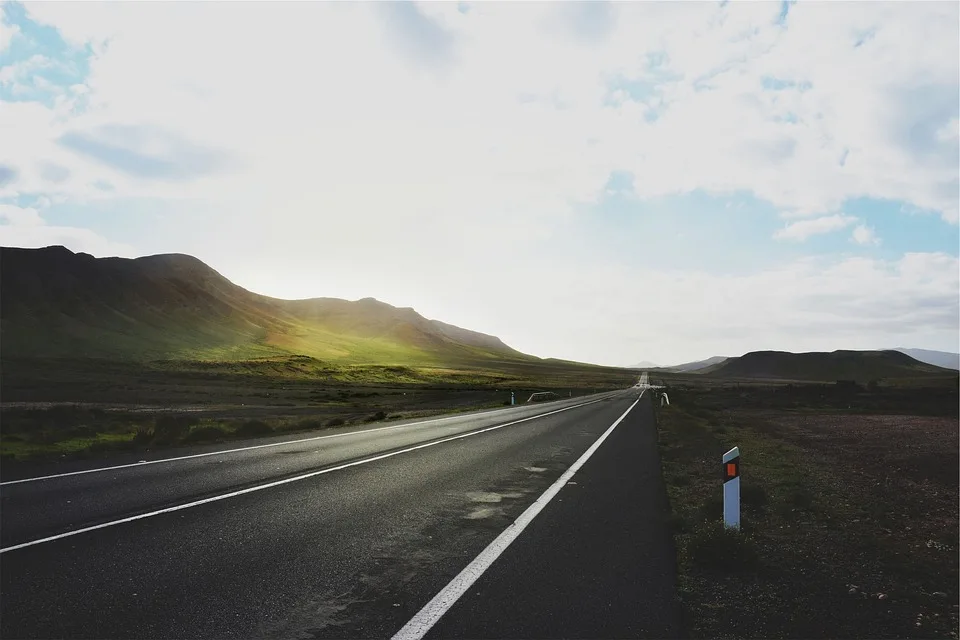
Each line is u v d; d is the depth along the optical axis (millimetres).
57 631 3842
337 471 10695
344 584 4789
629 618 4180
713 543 5508
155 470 10570
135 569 5082
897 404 40594
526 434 18641
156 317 190875
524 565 5348
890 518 7945
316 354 197500
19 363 99625
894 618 4402
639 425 22484
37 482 9273
